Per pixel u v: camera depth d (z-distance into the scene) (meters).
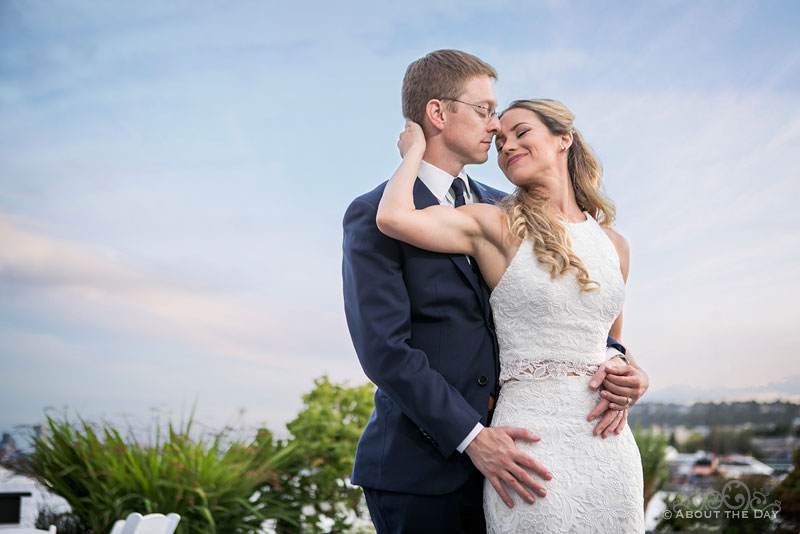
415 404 2.02
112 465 5.00
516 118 2.21
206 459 5.09
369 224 2.16
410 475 2.12
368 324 2.08
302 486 5.44
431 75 2.28
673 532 6.01
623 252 2.31
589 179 2.31
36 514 5.03
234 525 5.02
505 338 2.11
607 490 1.96
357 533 5.25
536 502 1.92
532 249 2.06
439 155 2.29
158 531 2.27
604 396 2.01
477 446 1.98
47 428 5.29
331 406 5.71
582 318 2.04
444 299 2.13
